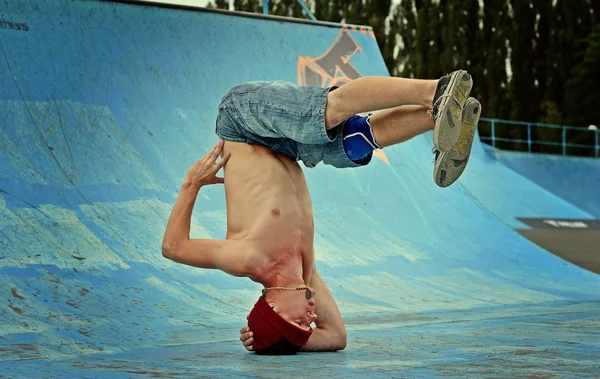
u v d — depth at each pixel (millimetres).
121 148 6688
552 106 32656
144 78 7516
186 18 8391
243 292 5906
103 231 5750
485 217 9789
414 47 30781
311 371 3186
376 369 3229
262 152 3957
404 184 9422
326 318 3939
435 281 7379
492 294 7227
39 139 6215
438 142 3486
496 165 20891
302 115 3738
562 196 23266
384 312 5969
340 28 10289
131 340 4289
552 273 8586
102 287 5105
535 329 4793
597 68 32312
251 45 8945
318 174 8539
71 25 7273
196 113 7641
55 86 6734
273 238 3787
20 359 3656
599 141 32625
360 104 3670
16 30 6855
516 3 31547
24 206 5559
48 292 4777
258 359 3598
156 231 6070
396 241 8062
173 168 6891
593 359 3480
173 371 3213
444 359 3516
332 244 7426
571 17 32875
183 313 5141
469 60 31109
